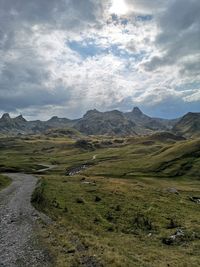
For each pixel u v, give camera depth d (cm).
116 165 18612
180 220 4738
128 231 4112
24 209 5106
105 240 3484
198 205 6359
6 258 2820
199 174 14725
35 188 7812
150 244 3616
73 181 9638
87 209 5147
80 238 3400
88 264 2630
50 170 18262
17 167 17450
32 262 2709
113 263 2656
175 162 16775
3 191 7388
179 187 11262
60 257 2811
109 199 6109
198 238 3891
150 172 15900
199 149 18025
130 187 8000
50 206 5275
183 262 2981
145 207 5522
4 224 4125
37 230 3775
